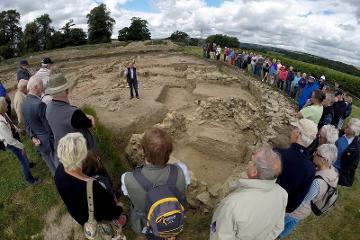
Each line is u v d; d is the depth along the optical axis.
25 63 9.16
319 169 3.88
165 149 2.76
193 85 16.20
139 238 4.61
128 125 8.61
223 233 2.74
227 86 16.36
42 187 5.79
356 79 22.53
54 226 4.93
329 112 7.39
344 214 6.01
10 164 6.68
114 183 5.64
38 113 4.64
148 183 2.77
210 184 6.82
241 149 7.86
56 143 4.02
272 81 17.48
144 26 57.66
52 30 57.19
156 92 12.95
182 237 4.84
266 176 2.75
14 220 5.16
